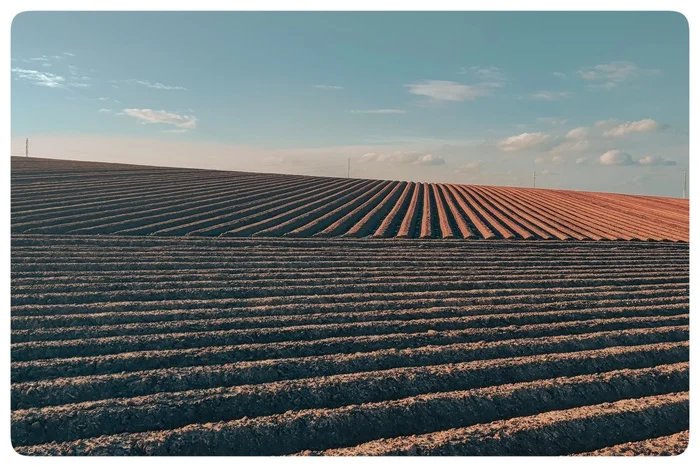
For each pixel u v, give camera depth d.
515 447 7.01
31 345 9.23
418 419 7.62
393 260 18.28
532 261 19.31
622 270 18.38
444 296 13.73
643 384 8.75
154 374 8.40
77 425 7.17
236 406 7.73
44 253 15.67
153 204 25.95
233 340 10.02
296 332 10.48
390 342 10.16
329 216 27.30
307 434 7.19
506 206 38.47
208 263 15.93
